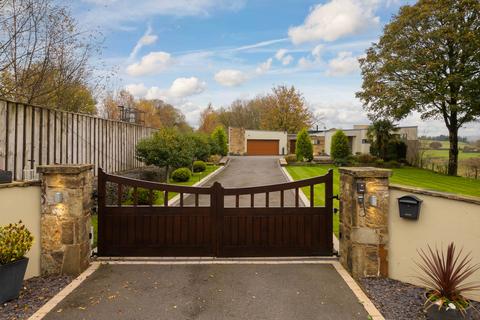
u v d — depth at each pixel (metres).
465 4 18.25
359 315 3.42
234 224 5.18
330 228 5.21
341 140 25.81
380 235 4.42
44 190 4.39
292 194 12.09
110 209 5.12
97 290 3.95
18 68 7.61
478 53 17.91
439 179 17.94
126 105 31.16
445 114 21.20
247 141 41.00
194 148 17.19
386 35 21.75
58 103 8.88
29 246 3.75
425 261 3.79
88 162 8.68
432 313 3.29
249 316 3.38
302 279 4.34
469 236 3.84
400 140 25.59
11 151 5.75
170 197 11.85
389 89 21.48
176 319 3.29
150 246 5.14
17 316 3.30
